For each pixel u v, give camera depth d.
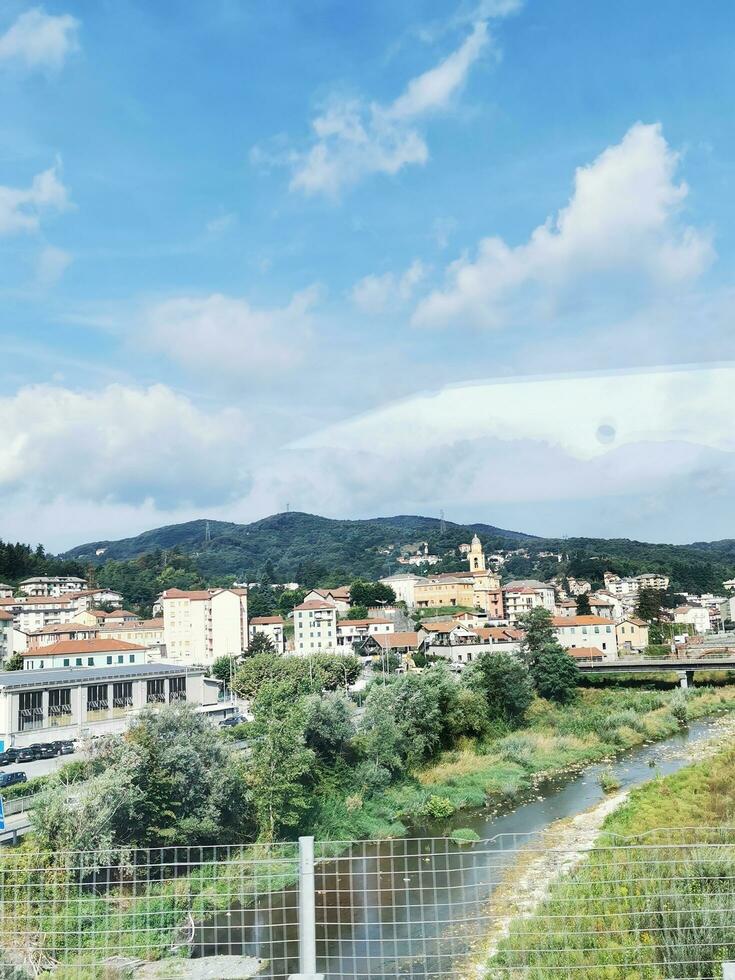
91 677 50.62
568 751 48.66
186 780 27.42
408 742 42.91
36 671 54.69
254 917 20.83
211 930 19.89
